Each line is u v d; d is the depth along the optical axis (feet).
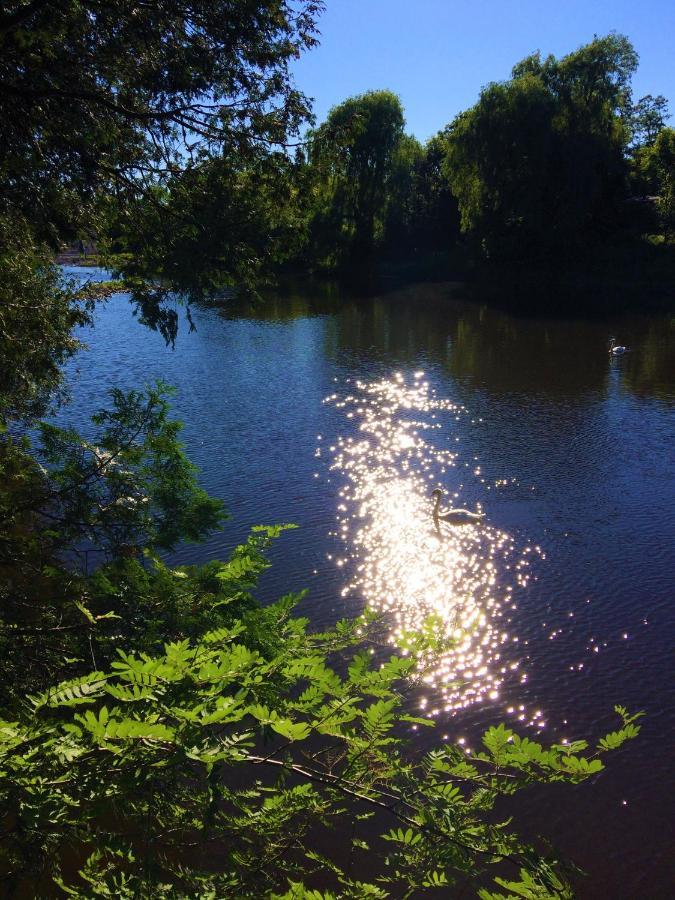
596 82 192.75
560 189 201.05
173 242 28.07
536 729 43.24
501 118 191.62
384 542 65.10
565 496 73.97
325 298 202.90
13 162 26.16
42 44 25.57
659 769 40.32
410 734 42.78
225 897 11.79
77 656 21.07
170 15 27.20
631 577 58.70
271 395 109.91
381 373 122.52
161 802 12.46
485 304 187.93
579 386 113.50
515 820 37.58
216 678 10.08
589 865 35.09
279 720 9.71
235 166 29.63
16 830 10.73
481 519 69.26
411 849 12.37
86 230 29.73
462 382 116.88
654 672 47.73
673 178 219.61
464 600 56.59
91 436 82.79
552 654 49.93
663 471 79.30
